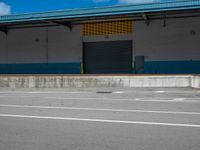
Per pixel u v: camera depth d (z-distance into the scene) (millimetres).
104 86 20578
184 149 5191
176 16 26672
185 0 22844
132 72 28562
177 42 26906
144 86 19844
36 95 16219
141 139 5895
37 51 32469
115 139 5922
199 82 18359
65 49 31297
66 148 5340
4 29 33500
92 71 30484
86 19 28406
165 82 19469
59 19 27969
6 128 7062
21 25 32531
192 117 8367
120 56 29281
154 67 27734
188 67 26500
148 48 27969
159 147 5324
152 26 27797
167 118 8211
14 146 5516
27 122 7789
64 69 31328
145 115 8766
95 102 12445
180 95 15258
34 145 5566
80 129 6867
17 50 33406
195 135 6184
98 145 5504
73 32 30969
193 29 26297
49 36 31938
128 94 16062
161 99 13508
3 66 34125
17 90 20125
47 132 6598
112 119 8109
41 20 28375
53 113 9328
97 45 30250
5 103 12336
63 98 14320
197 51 26172
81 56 30703
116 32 29359
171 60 27125
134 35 28500
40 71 32375
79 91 18500
